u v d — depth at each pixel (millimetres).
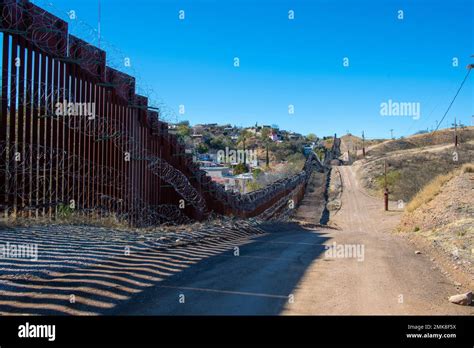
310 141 183125
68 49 13828
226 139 126438
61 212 13195
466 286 9055
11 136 11625
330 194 71562
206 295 7199
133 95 17969
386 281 9148
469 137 140375
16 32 11555
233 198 28266
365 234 23203
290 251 13414
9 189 11648
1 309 5617
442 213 23266
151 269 8516
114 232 12547
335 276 9516
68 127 13773
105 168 15859
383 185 72812
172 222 20250
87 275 7414
